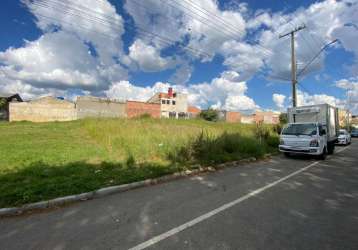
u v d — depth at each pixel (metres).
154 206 5.11
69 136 15.29
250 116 77.56
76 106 43.09
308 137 12.48
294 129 13.61
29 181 6.29
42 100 43.34
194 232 3.90
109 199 5.56
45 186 5.75
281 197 5.80
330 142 15.02
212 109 64.94
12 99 44.50
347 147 20.97
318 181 7.54
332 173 8.85
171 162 9.20
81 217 4.51
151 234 3.83
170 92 68.94
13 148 10.65
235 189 6.50
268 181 7.49
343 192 6.28
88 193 5.64
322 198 5.75
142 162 8.97
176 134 12.86
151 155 10.06
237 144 12.74
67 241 3.60
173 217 4.51
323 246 3.48
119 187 6.21
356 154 15.48
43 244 3.51
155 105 52.31
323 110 14.57
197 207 5.05
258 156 12.68
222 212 4.78
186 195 5.91
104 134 13.86
